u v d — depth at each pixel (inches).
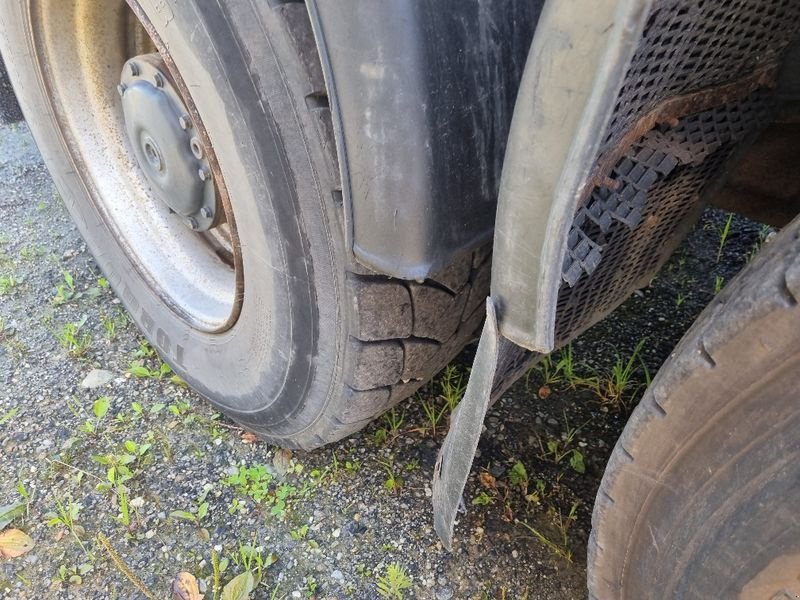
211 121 47.0
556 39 26.5
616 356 77.6
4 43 71.0
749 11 32.2
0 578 59.6
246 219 49.9
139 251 73.6
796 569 31.2
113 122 75.1
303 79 39.6
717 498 32.6
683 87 34.9
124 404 75.8
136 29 69.8
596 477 65.3
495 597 56.6
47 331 86.1
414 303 48.5
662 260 53.2
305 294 49.0
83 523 63.9
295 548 60.8
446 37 35.1
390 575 56.6
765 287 27.4
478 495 63.8
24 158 123.0
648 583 38.9
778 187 54.0
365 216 39.8
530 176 29.8
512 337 35.3
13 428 73.5
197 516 63.7
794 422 28.7
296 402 57.3
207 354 65.4
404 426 70.6
